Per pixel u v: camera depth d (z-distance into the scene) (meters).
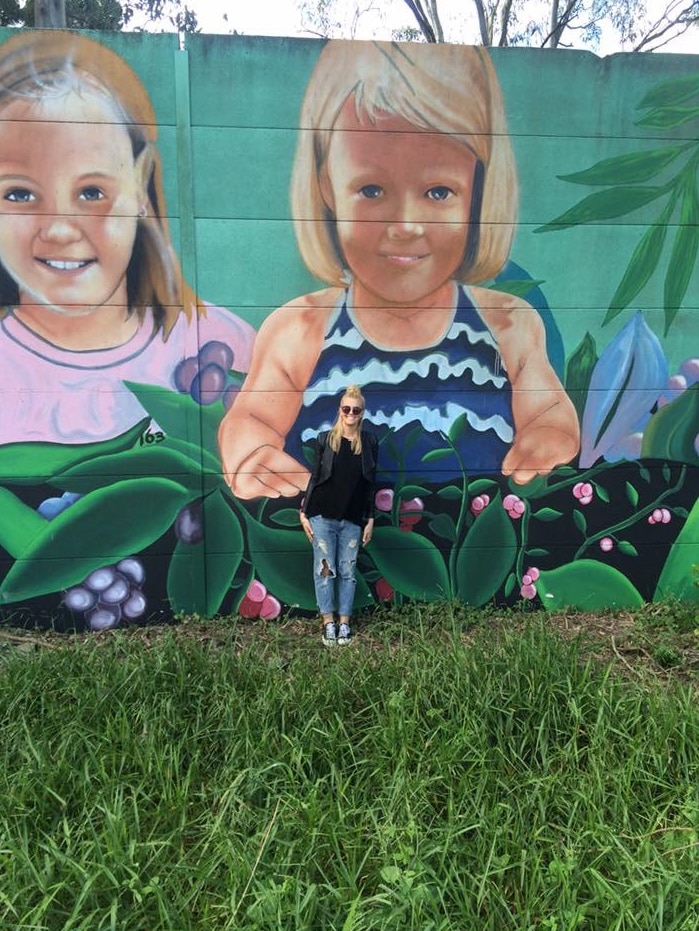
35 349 4.31
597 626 4.58
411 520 4.69
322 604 4.34
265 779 2.73
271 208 4.37
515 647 3.63
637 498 4.84
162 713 3.11
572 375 4.70
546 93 4.45
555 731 3.06
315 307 4.48
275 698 3.20
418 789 2.63
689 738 2.93
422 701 3.19
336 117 4.33
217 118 4.26
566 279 4.62
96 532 4.48
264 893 2.12
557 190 4.54
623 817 2.57
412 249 4.48
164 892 2.19
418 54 4.33
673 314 4.72
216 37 4.18
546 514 4.78
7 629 4.44
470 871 2.33
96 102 4.17
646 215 4.62
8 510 4.40
